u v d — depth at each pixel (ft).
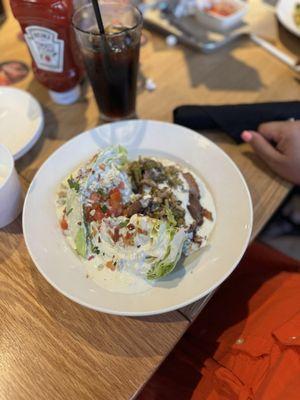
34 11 2.34
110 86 2.54
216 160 2.32
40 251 1.95
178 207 2.09
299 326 2.06
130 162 2.34
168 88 3.05
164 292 1.82
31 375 1.74
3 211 2.13
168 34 3.47
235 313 2.50
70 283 1.83
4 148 2.15
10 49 3.38
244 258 2.90
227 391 2.13
